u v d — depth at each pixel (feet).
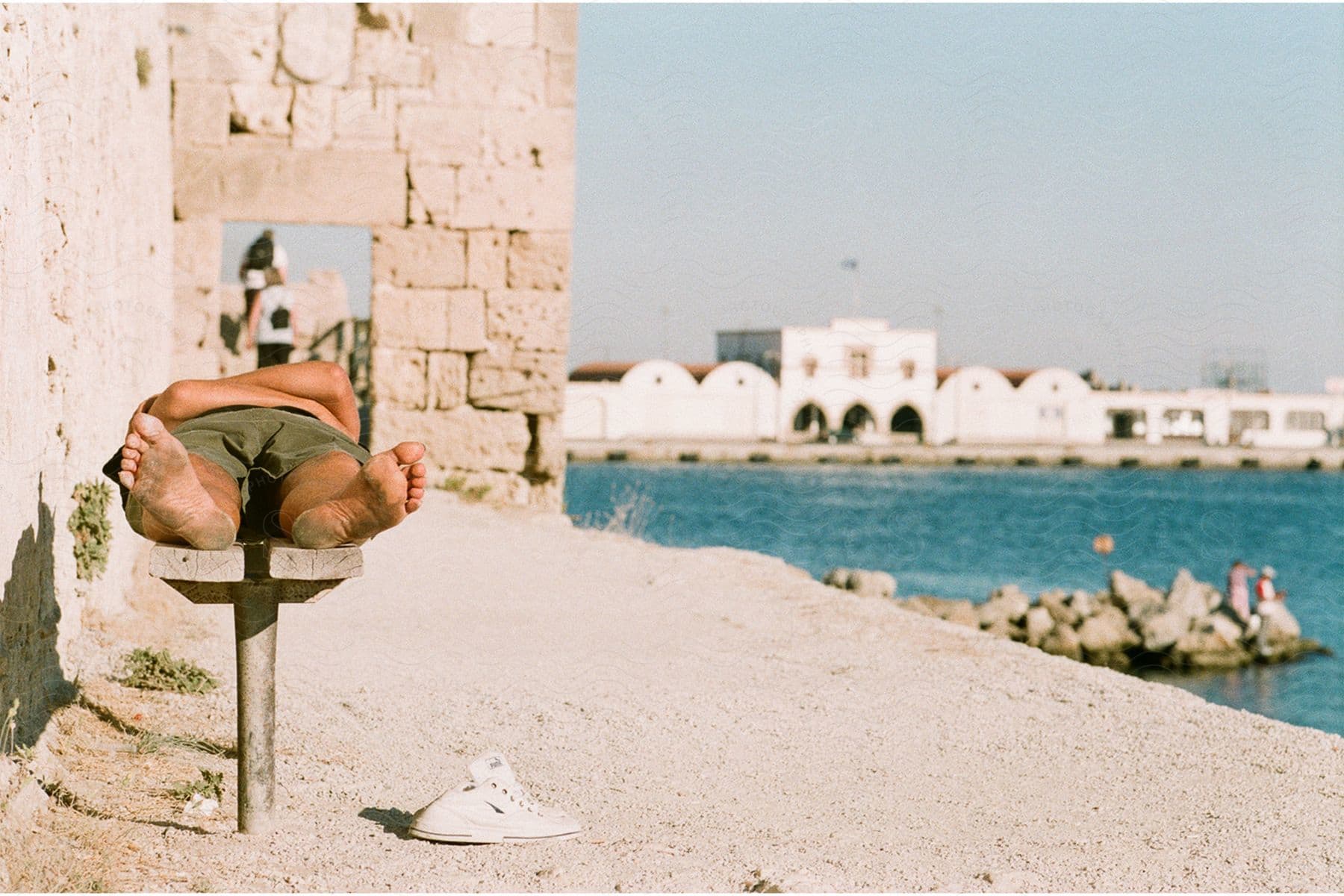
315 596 13.57
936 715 21.72
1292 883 13.92
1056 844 15.28
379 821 15.14
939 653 26.58
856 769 18.71
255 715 13.88
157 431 11.10
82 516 20.70
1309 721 55.62
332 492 12.27
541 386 48.93
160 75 37.99
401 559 34.22
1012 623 67.00
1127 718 21.61
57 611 18.02
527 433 49.19
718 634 27.96
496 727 20.22
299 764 17.35
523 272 48.65
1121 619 69.41
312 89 47.50
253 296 50.98
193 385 13.17
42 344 17.13
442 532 38.70
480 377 48.73
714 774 18.29
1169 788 17.85
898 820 16.26
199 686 19.77
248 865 12.85
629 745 19.57
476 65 48.14
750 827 15.71
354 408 13.98
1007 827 15.99
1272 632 71.36
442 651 25.29
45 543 17.42
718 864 13.89
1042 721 21.45
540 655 25.41
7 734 14.17
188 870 12.58
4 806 12.87
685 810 16.44
